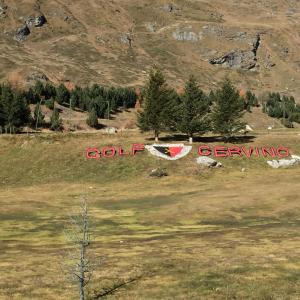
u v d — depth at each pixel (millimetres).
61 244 57875
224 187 98438
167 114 129375
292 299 37062
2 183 115312
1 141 136125
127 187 105000
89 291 39688
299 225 66500
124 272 44500
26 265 47156
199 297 37812
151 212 78125
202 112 131000
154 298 37844
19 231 65625
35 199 91312
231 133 133375
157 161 120500
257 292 38562
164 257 49406
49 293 39250
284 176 106688
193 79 132125
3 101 155750
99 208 82875
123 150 126188
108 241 58750
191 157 122500
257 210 76938
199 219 73250
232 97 132500
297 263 46094
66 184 110812
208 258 48625
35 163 124125
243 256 49062
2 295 38594
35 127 174750
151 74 132250
